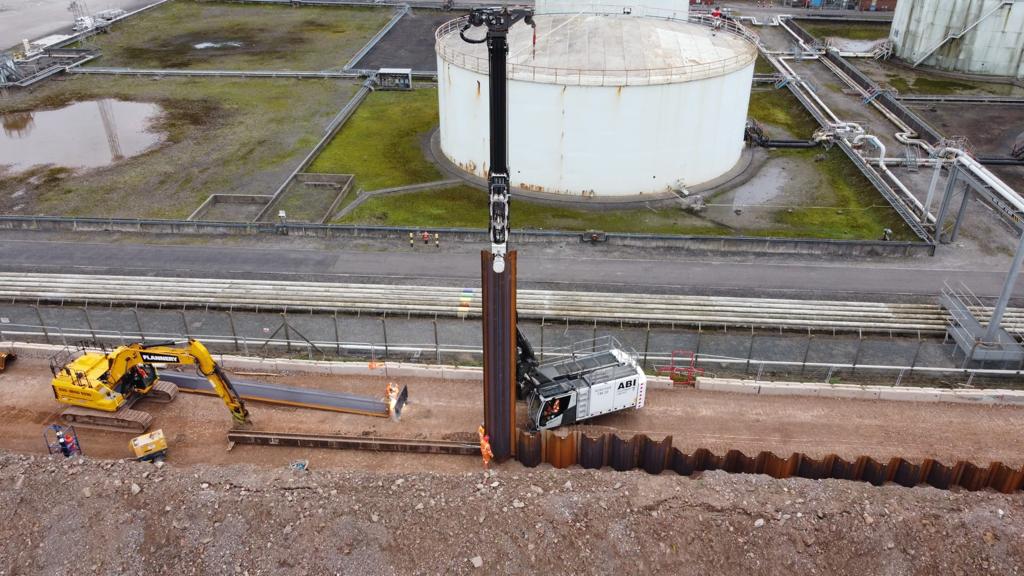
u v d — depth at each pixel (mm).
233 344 33344
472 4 101500
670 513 22656
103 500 22859
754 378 31391
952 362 32562
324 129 59375
